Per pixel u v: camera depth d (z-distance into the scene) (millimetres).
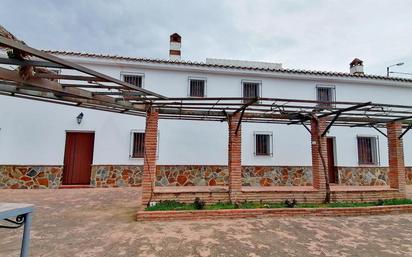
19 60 2896
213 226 5281
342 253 4000
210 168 10773
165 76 10836
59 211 6352
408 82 12219
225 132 11055
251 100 6043
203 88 11148
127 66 10492
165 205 6289
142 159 10422
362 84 12219
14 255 3693
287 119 8094
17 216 2623
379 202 7121
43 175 9648
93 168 10008
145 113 7184
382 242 4500
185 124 10797
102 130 10211
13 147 9477
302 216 6152
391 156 8180
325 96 11992
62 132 9961
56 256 3709
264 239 4555
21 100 9719
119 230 4926
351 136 11781
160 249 4020
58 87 3988
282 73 11422
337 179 11430
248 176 10898
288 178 11172
